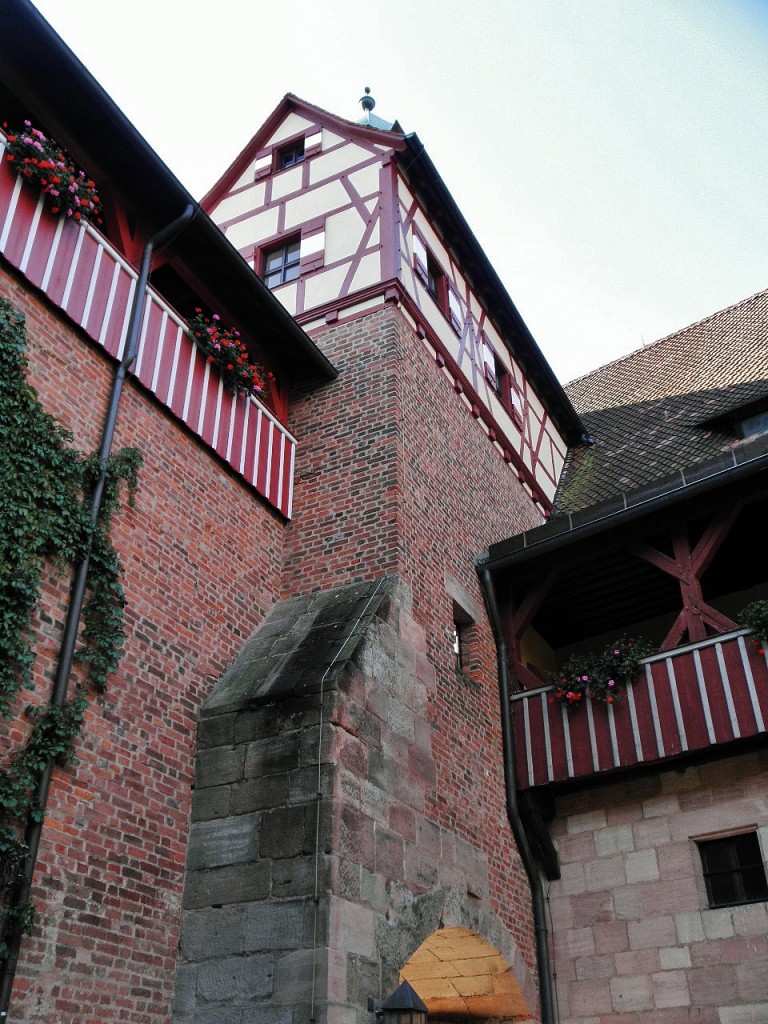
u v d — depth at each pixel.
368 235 12.39
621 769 9.81
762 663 9.24
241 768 7.51
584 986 9.51
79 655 6.79
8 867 5.78
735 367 15.93
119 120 8.27
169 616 7.91
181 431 8.81
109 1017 6.25
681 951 9.18
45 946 5.95
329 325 11.84
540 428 15.60
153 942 6.78
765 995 8.59
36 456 6.91
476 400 13.01
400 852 7.66
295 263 12.98
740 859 9.45
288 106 14.78
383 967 6.95
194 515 8.65
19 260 7.26
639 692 9.94
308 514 10.17
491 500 12.58
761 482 10.13
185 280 9.74
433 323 12.58
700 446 13.74
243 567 9.17
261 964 6.64
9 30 7.74
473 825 9.17
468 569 11.16
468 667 10.59
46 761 6.22
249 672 8.29
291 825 7.08
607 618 13.31
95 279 8.04
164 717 7.52
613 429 16.64
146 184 8.91
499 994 9.42
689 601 10.03
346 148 13.57
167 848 7.17
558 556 11.24
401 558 9.50
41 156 7.56
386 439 10.31
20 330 7.03
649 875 9.72
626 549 10.75
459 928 8.19
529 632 13.37
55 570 6.86
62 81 8.08
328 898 6.66
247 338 10.67
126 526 7.71
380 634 8.50
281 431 10.49
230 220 14.15
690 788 9.88
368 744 7.71
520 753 10.43
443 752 9.05
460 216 13.64
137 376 8.27
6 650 6.16
